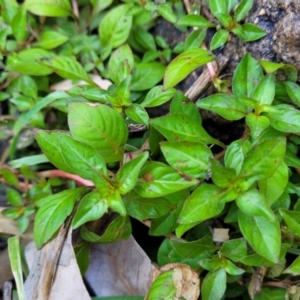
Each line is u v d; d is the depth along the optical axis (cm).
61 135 20
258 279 23
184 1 27
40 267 23
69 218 23
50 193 26
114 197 20
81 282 22
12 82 28
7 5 28
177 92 23
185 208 20
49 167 27
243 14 23
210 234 25
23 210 25
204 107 22
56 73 28
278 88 23
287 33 22
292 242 22
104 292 24
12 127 28
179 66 22
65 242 23
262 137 22
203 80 25
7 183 27
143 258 23
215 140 22
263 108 21
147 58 28
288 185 22
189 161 20
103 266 24
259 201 19
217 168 19
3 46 27
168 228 22
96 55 28
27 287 23
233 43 24
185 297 21
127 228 22
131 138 26
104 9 29
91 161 21
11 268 25
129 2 28
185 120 22
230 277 23
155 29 29
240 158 21
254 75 22
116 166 24
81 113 21
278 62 23
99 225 25
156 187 20
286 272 20
